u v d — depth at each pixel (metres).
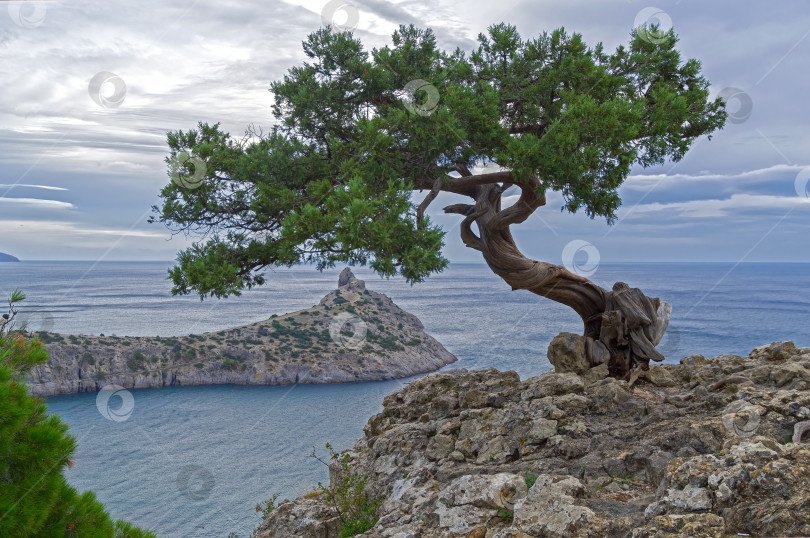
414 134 10.00
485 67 12.18
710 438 7.52
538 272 11.76
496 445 8.97
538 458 8.38
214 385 112.69
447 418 10.37
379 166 10.22
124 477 70.38
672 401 9.38
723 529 5.51
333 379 116.44
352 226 8.75
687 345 118.56
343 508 9.45
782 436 7.41
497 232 12.06
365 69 11.65
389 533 7.25
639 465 7.58
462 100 9.72
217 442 83.25
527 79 11.69
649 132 11.37
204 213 11.48
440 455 9.38
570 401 9.38
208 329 159.12
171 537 51.94
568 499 6.53
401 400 12.49
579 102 9.97
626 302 11.12
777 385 9.22
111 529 5.77
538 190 10.56
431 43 12.07
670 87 12.28
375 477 9.88
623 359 10.90
